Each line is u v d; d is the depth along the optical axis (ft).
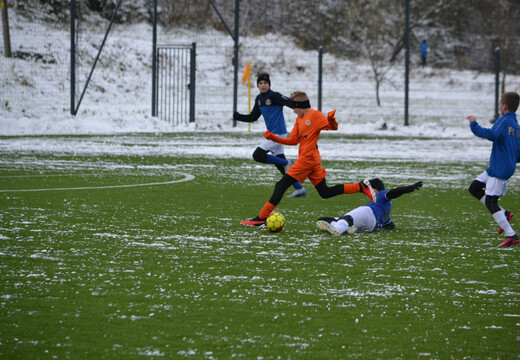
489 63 405.80
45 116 260.01
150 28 387.96
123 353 29.09
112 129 240.73
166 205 77.00
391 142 212.84
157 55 272.31
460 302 37.76
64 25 356.38
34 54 317.83
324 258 49.21
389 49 404.77
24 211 69.46
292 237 58.03
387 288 40.63
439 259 49.47
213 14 398.01
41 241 53.52
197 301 37.14
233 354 29.09
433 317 34.86
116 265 45.60
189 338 31.07
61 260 46.83
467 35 413.59
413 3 410.31
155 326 32.73
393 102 347.77
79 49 336.49
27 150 154.10
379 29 403.54
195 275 43.21
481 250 53.11
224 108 320.09
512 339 31.60
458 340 31.37
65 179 101.96
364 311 35.73
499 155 55.52
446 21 418.10
